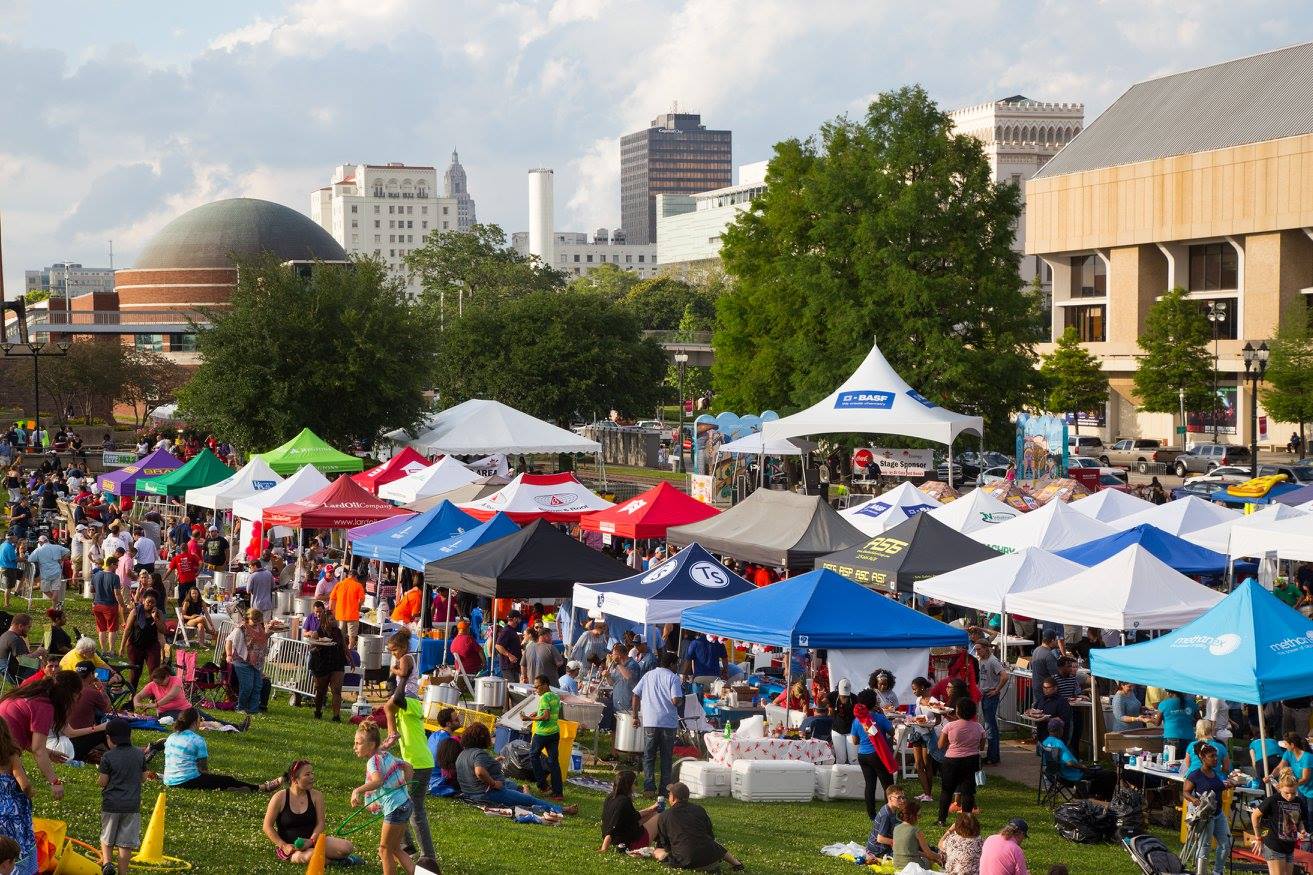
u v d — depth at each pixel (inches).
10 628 805.9
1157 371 3528.5
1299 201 3681.1
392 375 2204.7
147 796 589.6
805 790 743.7
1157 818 718.5
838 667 767.7
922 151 2224.4
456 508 1112.8
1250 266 3860.7
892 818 612.4
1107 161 4313.5
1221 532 1103.6
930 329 2134.6
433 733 689.0
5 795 385.4
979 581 884.6
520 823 641.6
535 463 2972.4
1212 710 808.3
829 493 2274.9
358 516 1264.8
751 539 1071.0
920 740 745.0
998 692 834.2
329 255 6358.3
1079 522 1084.5
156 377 4153.5
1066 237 4419.3
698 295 7440.9
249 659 868.0
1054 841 671.1
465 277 5915.4
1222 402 3526.1
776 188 2546.8
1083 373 3742.6
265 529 1393.9
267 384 2165.4
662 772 714.2
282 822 520.7
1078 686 880.3
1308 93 3826.3
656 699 713.6
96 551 1385.3
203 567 1414.9
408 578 1275.8
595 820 669.3
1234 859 624.7
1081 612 813.2
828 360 2241.6
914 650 778.8
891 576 925.2
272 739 776.3
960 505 1198.3
